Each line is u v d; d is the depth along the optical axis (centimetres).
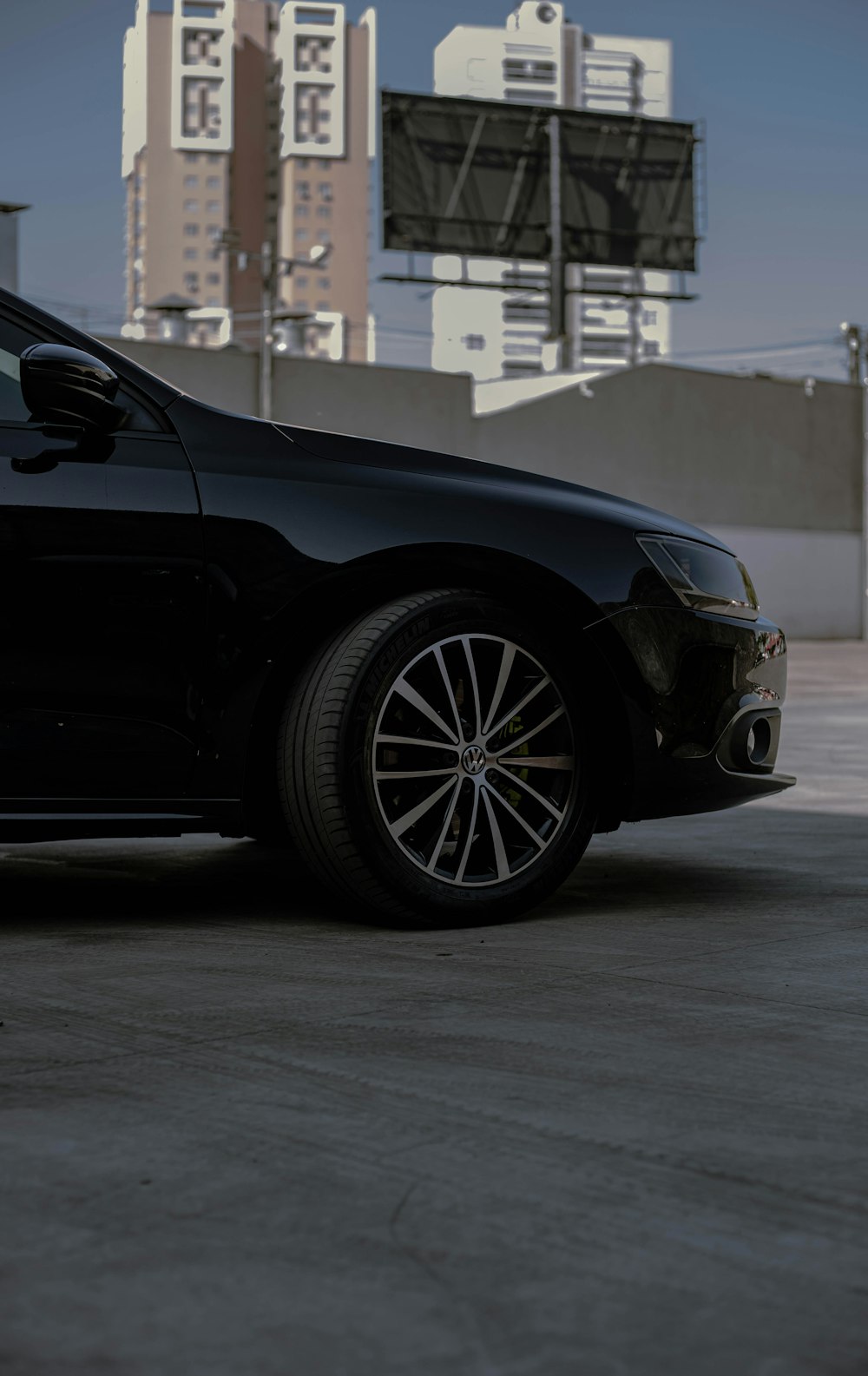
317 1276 121
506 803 284
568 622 289
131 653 259
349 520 272
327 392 2823
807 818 458
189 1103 166
